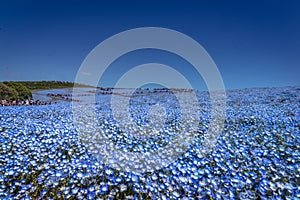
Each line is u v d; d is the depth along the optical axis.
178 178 3.84
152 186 3.60
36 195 3.45
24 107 15.30
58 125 8.50
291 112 10.30
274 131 7.00
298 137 6.32
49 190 3.55
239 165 4.66
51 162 4.54
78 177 3.85
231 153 5.33
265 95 18.16
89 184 3.70
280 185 3.65
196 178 3.84
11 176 4.07
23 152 5.27
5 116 10.48
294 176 4.02
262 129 7.54
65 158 5.02
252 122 8.72
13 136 6.63
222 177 4.00
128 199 3.25
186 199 3.28
